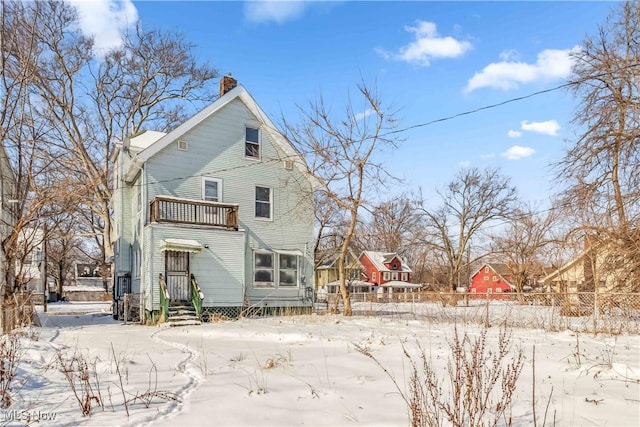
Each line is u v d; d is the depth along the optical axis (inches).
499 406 151.2
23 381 224.7
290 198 808.3
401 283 2039.9
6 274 500.7
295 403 192.9
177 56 1104.8
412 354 305.6
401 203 1861.5
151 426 162.7
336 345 362.0
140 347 370.0
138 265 721.0
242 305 703.7
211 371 261.7
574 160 671.1
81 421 165.6
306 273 807.1
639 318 489.4
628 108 648.4
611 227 589.0
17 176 582.2
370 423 166.2
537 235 1175.0
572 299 588.7
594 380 232.1
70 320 761.0
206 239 687.7
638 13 688.4
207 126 739.4
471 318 577.3
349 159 690.2
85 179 888.9
